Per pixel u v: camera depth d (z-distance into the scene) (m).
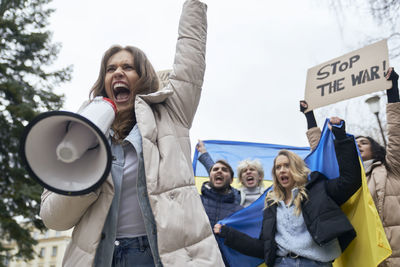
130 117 1.76
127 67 1.84
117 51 1.92
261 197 3.68
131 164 1.58
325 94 4.05
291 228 2.87
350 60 3.98
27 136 1.25
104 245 1.45
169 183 1.47
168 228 1.38
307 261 2.75
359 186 2.82
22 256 12.35
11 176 12.30
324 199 2.79
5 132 12.64
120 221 1.49
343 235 2.80
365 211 2.90
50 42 14.91
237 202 4.02
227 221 3.62
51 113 1.23
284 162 3.09
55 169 1.31
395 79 3.66
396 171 3.49
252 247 3.18
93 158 1.36
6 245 12.79
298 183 2.99
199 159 4.78
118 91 1.86
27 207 12.24
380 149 3.63
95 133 1.23
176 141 1.62
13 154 12.63
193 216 1.46
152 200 1.41
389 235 3.31
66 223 1.48
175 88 1.76
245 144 5.24
